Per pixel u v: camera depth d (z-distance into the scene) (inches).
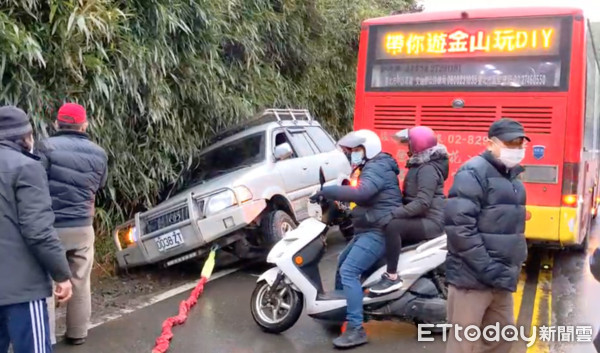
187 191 280.4
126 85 260.1
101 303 237.9
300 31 415.8
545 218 262.4
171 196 300.8
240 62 358.9
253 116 347.6
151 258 262.8
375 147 189.9
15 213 131.4
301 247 195.3
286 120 327.6
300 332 205.6
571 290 261.3
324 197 188.2
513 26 270.4
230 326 211.8
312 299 195.2
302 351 189.0
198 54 310.8
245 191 260.1
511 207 142.5
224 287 260.5
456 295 147.8
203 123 327.6
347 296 189.9
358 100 305.6
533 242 272.2
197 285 252.8
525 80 267.6
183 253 264.1
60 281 136.7
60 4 221.1
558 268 299.4
